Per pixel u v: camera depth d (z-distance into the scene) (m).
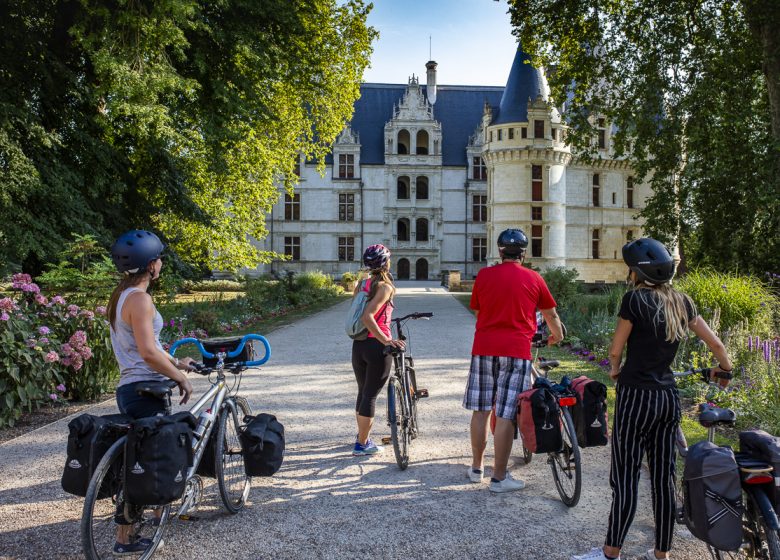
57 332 7.49
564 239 39.97
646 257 3.09
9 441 5.82
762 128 18.44
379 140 55.78
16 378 6.14
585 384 3.88
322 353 11.35
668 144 18.95
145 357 3.03
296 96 22.38
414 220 54.97
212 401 3.77
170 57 15.16
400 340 5.02
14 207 12.85
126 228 16.33
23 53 13.99
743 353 8.06
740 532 2.57
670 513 3.14
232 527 3.84
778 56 15.58
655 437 3.13
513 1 19.55
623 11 19.78
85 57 15.49
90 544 2.86
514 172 39.41
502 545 3.59
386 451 5.42
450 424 6.34
